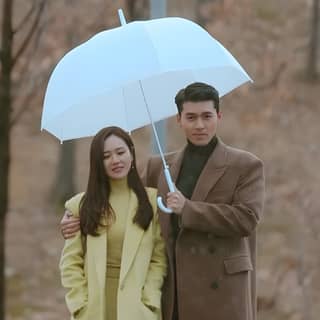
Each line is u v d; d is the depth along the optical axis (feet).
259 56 139.74
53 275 138.62
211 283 38.11
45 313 122.42
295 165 148.46
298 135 158.20
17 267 140.87
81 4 106.42
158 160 40.88
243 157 38.32
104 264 37.86
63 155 172.14
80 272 38.63
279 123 159.22
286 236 134.00
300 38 168.96
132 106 42.78
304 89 176.45
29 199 171.83
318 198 114.21
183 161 39.19
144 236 38.27
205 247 38.14
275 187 140.87
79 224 38.81
